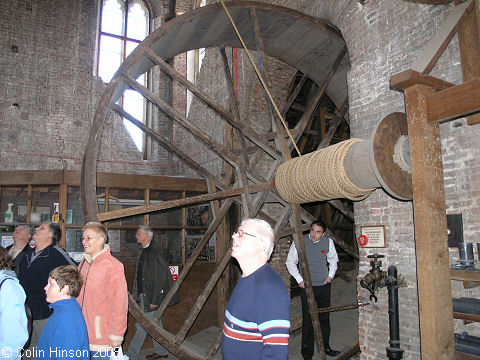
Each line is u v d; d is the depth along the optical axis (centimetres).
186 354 429
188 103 1166
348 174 345
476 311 277
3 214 503
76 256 511
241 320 186
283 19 509
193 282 592
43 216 515
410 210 374
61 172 506
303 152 852
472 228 316
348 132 885
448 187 335
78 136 1002
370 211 417
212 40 557
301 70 636
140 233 477
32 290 352
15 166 916
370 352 407
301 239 473
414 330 362
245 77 761
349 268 900
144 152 1186
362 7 447
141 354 517
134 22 1241
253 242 197
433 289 249
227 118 474
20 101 945
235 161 475
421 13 373
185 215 599
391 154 308
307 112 532
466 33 316
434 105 262
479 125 315
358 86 445
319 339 448
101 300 290
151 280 466
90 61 1048
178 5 1215
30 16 984
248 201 469
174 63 1176
